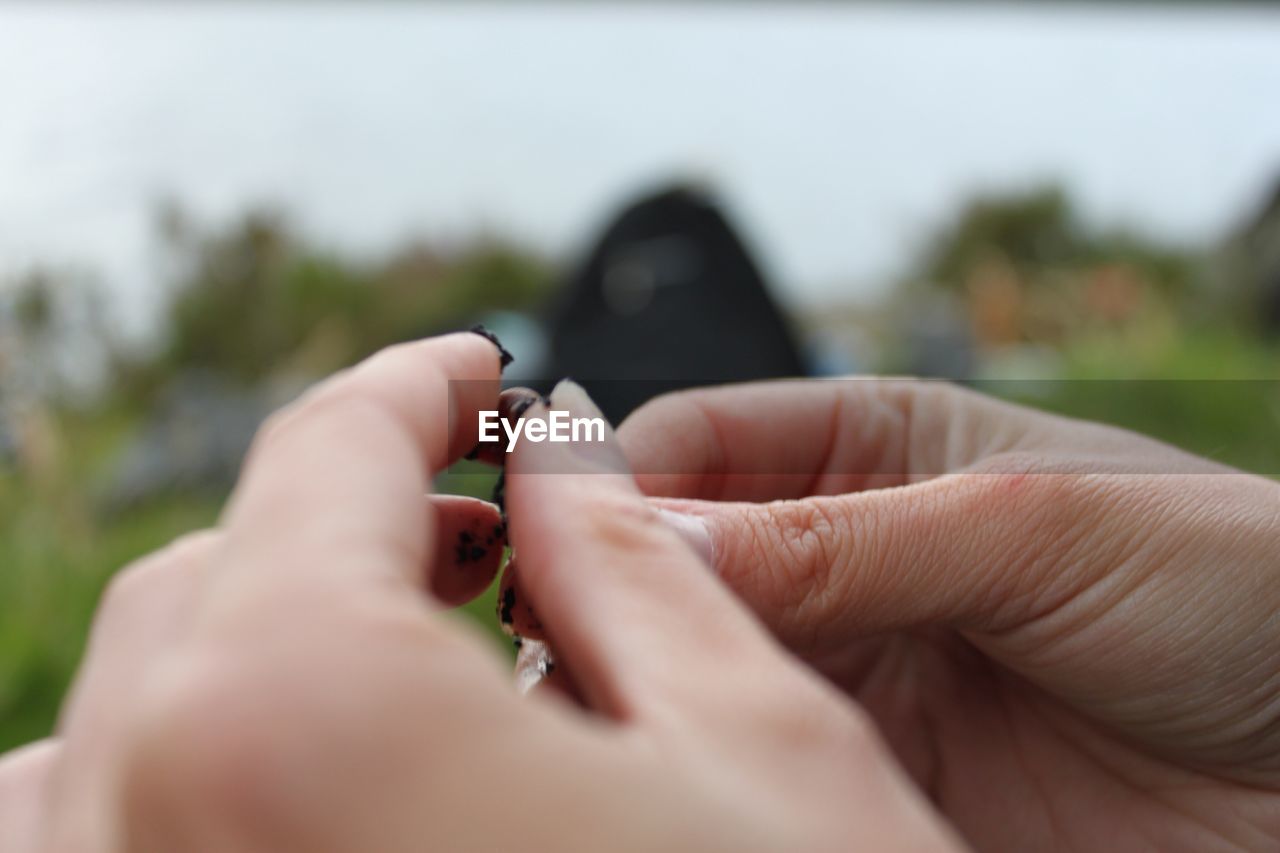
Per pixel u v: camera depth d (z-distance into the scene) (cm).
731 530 30
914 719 34
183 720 20
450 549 28
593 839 20
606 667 23
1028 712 34
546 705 22
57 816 24
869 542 30
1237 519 30
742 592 29
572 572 24
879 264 112
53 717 46
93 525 60
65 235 72
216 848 20
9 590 51
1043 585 30
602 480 25
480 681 21
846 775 23
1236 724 31
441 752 20
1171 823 32
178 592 25
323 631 21
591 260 70
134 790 21
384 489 23
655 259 68
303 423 24
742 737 23
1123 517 30
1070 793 33
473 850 19
